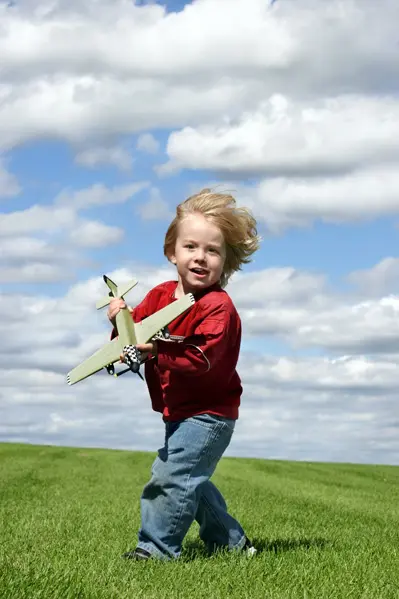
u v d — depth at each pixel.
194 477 5.57
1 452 30.53
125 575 4.73
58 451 31.59
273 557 5.76
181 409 5.57
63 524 7.90
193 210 5.60
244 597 4.34
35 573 4.53
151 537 5.58
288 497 14.30
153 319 5.24
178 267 5.64
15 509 10.05
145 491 5.66
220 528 6.04
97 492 14.35
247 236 5.76
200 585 4.60
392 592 4.80
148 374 5.78
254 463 28.77
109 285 5.47
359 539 7.50
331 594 4.55
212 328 5.30
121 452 32.34
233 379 5.70
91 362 5.31
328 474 26.22
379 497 16.55
